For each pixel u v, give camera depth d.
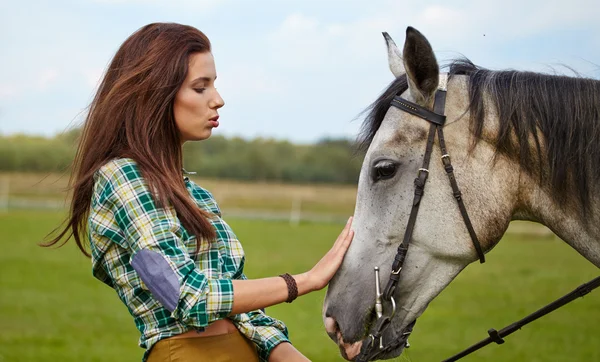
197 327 2.36
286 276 2.52
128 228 2.38
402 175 2.77
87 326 9.18
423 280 2.79
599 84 2.80
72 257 16.25
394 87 2.92
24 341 8.23
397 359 3.06
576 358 7.36
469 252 2.76
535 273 13.62
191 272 2.34
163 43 2.51
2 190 40.06
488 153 2.78
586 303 10.59
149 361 2.44
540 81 2.83
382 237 2.77
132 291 2.45
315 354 7.55
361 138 3.03
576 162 2.75
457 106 2.82
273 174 51.81
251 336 2.61
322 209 35.78
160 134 2.51
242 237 20.19
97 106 2.57
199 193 2.71
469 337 8.41
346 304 2.79
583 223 2.78
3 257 15.89
